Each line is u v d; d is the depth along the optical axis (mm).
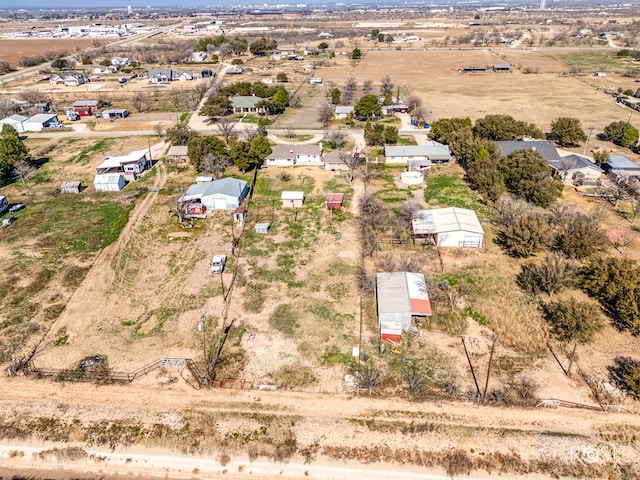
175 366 34219
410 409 30438
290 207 58656
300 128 91875
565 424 29172
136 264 47531
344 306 40500
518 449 27766
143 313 40344
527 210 52594
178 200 58250
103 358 35156
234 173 69375
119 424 29609
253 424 29547
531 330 37219
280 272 45406
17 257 48406
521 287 42500
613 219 54594
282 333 37406
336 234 52188
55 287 43750
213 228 54156
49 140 87938
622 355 34531
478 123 78500
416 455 27641
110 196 63125
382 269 45375
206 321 38938
